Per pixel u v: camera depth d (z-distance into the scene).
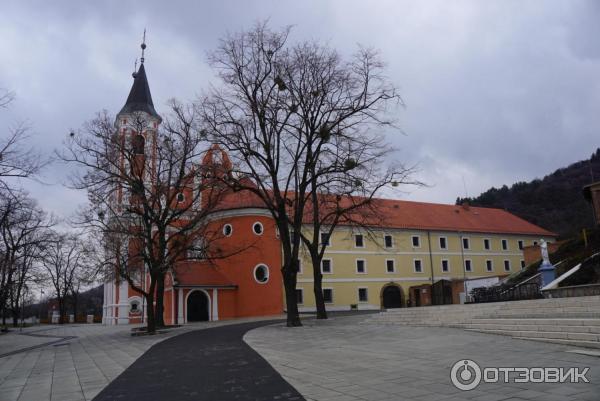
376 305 56.09
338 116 27.22
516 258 68.25
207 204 30.00
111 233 28.12
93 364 14.23
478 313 18.75
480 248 65.38
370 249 57.34
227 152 26.98
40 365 15.08
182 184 30.70
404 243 59.81
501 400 7.11
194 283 40.59
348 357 12.41
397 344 14.72
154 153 29.20
